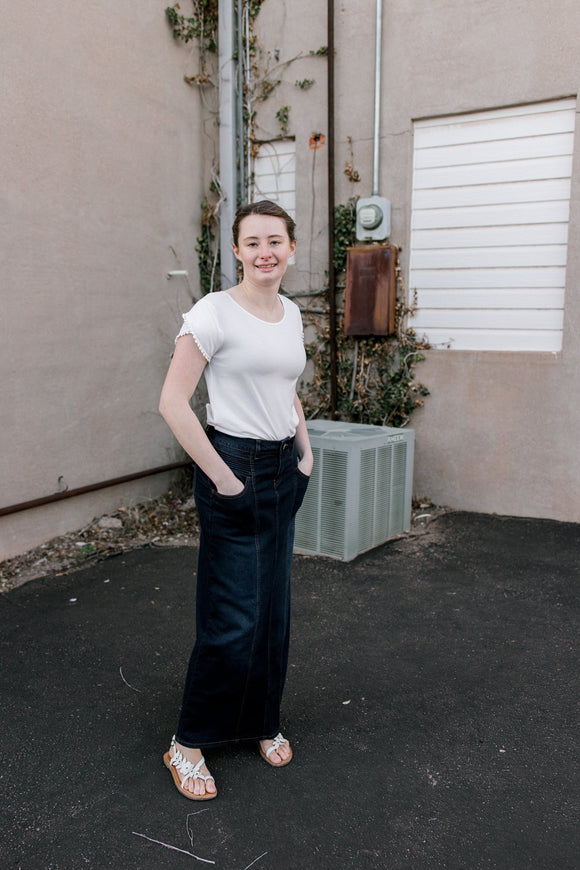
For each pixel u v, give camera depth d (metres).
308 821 1.88
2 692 2.57
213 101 5.33
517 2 4.23
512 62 4.30
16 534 3.94
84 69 4.11
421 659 2.80
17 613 3.28
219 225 5.39
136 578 3.73
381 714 2.41
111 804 1.96
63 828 1.86
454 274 4.72
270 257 1.79
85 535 4.32
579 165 4.17
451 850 1.77
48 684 2.63
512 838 1.81
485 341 4.67
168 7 4.77
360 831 1.85
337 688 2.59
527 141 4.38
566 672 2.68
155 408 4.98
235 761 2.16
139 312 4.75
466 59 4.43
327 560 3.97
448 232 4.70
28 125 3.76
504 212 4.50
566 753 2.18
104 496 4.58
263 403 1.83
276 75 5.12
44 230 3.92
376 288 4.78
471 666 2.74
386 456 4.13
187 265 5.23
